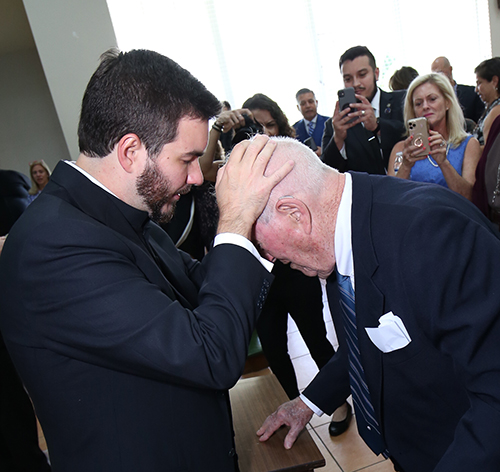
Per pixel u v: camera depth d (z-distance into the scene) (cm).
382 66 485
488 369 64
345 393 109
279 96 463
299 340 297
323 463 101
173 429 81
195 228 197
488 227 77
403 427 85
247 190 82
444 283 66
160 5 416
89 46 345
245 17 441
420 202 73
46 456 212
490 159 188
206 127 83
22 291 72
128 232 83
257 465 102
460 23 489
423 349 76
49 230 71
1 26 509
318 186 80
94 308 70
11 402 192
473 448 64
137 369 74
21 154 662
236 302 77
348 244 81
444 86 222
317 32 459
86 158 83
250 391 131
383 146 237
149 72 77
